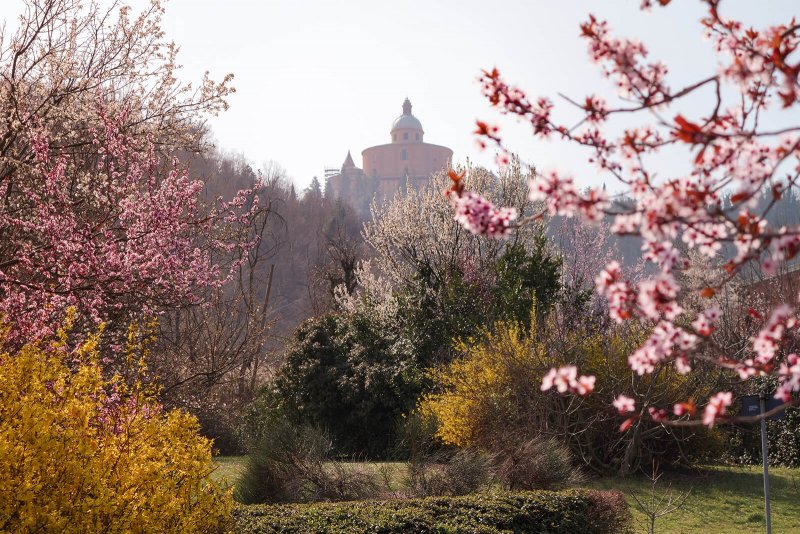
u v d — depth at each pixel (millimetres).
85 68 9164
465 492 9406
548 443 10484
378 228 22172
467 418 12758
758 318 2809
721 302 13055
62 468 4191
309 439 10438
